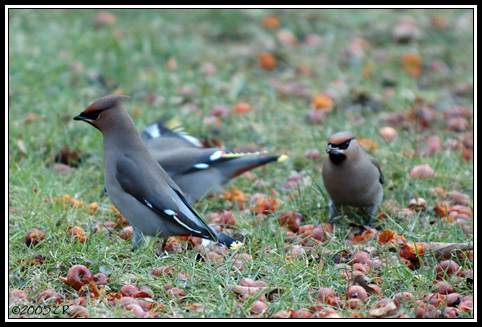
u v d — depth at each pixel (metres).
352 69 18.44
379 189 10.44
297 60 18.88
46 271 8.25
